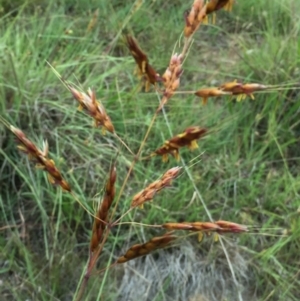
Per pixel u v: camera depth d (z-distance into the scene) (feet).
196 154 1.29
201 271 1.15
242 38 1.64
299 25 1.60
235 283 1.08
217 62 1.61
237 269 1.15
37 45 1.44
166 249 1.16
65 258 1.10
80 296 0.52
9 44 1.40
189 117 1.36
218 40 1.71
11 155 1.21
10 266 1.08
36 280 1.08
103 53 1.50
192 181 1.13
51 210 1.16
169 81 0.47
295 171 1.35
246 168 1.31
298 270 1.13
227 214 1.22
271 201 1.24
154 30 1.64
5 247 1.10
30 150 0.47
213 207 1.23
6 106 1.26
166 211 1.16
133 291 1.11
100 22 1.63
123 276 1.12
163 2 1.81
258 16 1.74
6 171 1.20
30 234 1.16
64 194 1.16
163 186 0.47
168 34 1.63
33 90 1.29
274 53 1.52
